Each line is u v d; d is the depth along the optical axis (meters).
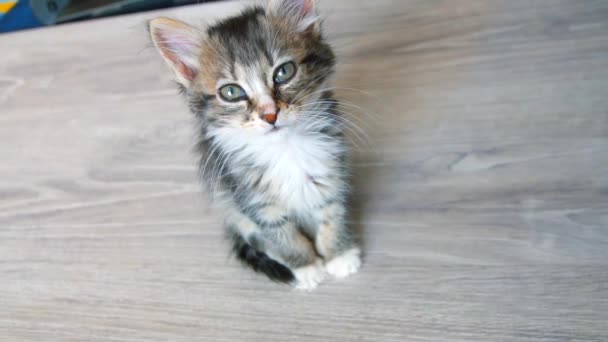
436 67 0.48
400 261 0.40
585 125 0.43
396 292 0.39
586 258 0.38
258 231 0.41
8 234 0.45
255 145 0.39
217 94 0.38
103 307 0.40
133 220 0.44
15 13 0.64
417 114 0.46
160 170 0.46
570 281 0.38
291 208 0.40
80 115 0.50
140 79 0.52
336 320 0.38
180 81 0.39
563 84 0.45
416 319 0.38
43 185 0.47
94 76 0.53
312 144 0.39
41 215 0.45
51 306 0.41
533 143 0.43
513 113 0.45
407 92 0.47
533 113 0.44
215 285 0.41
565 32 0.48
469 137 0.44
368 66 0.49
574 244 0.39
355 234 0.41
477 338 0.37
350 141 0.44
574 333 0.36
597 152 0.42
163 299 0.40
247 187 0.39
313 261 0.41
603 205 0.40
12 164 0.48
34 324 0.40
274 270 0.40
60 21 0.60
